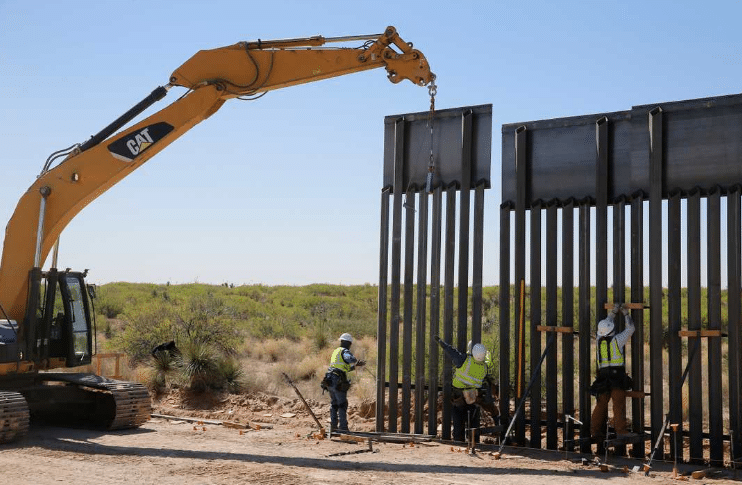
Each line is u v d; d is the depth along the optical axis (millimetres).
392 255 13750
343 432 12984
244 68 12805
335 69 12625
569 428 12102
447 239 13242
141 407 13648
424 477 9703
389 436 12812
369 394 16625
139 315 21766
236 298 40219
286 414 16016
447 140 13430
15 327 12578
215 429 13922
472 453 11562
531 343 12633
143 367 19469
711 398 11133
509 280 12914
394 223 13766
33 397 13297
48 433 12945
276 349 22266
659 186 11508
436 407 13125
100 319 29844
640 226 11758
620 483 9492
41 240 12789
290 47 12812
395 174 13750
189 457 10820
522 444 12367
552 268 12516
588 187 12336
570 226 12477
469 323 21906
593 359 18844
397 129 13828
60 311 14148
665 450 12172
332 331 27406
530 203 12789
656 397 11422
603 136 12047
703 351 20344
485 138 13102
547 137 12742
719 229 11234
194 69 12867
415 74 12477
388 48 12539
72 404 14516
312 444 12195
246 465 10250
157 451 11273
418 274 13453
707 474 10180
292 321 30938
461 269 13078
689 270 11375
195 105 12766
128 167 12828
